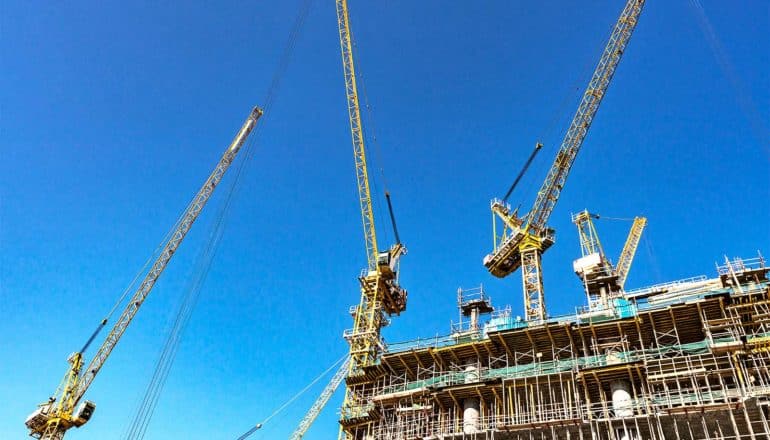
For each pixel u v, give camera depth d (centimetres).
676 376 6097
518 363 7400
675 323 6681
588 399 6506
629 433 5850
